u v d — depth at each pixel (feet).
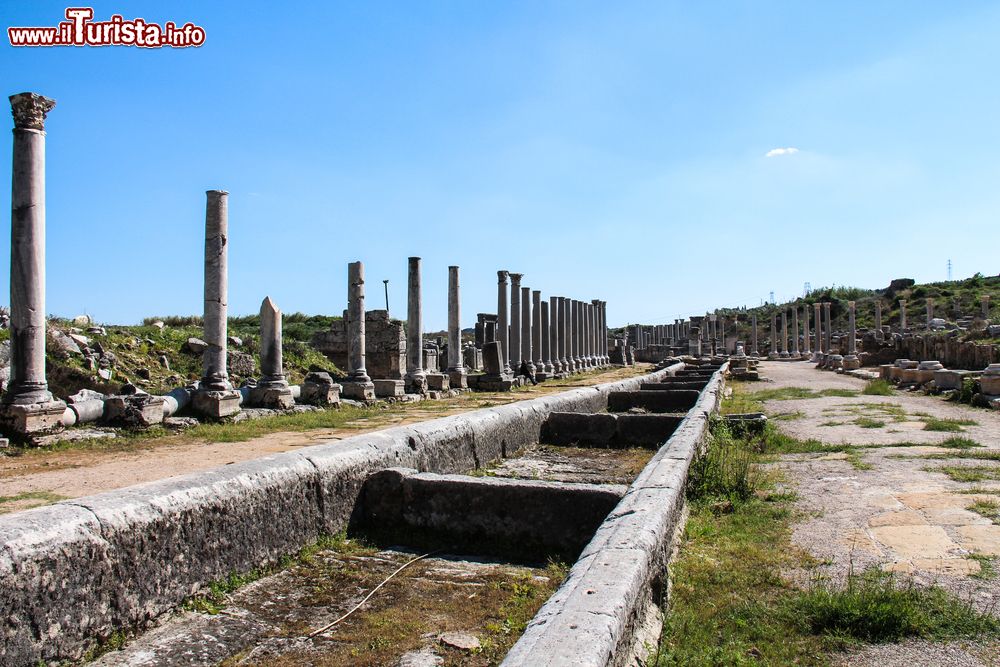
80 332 69.46
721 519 22.26
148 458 33.55
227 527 16.37
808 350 225.56
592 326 178.09
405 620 14.69
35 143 38.73
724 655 12.65
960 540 19.25
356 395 67.97
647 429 37.40
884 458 31.83
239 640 13.75
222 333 50.75
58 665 12.18
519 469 30.40
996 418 45.83
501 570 18.10
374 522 21.31
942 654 12.89
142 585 14.01
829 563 17.72
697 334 194.29
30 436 36.60
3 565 11.44
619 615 10.53
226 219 51.29
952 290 246.06
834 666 12.55
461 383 92.48
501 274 111.45
